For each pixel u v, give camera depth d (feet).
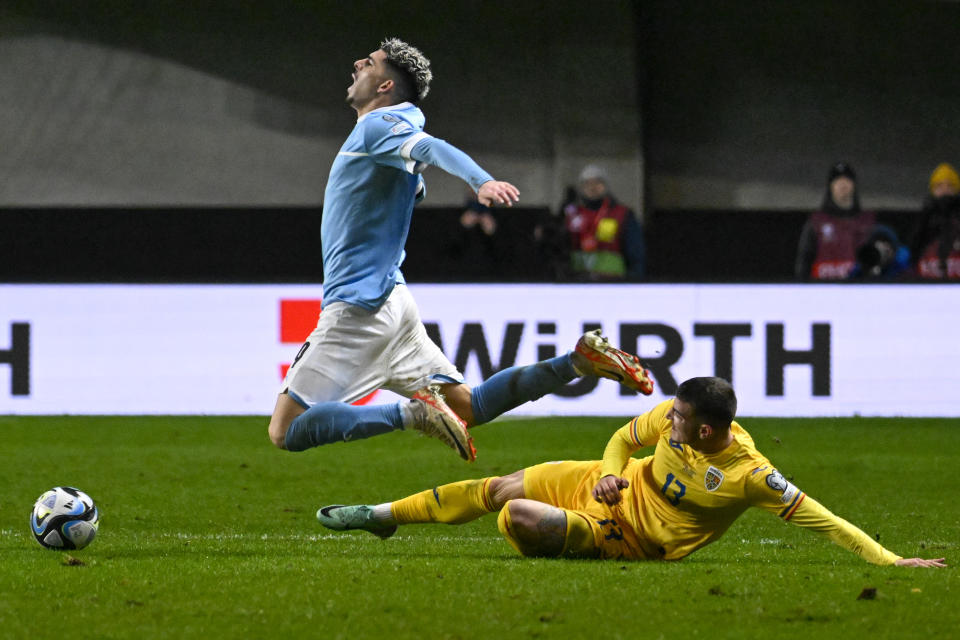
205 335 84.38
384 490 58.23
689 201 124.67
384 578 32.83
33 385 84.43
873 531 49.19
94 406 84.38
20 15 122.62
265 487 58.70
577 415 83.66
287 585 31.94
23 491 56.80
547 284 82.38
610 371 36.58
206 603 29.81
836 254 91.25
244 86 123.85
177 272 125.08
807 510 34.53
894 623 28.22
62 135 124.06
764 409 82.58
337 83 123.85
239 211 124.57
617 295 82.28
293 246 124.88
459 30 123.03
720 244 124.67
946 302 82.23
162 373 84.28
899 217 123.24
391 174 37.24
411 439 74.69
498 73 122.93
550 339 82.43
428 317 82.74
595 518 36.06
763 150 123.85
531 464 65.41
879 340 82.43
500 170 123.24
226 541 42.39
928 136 122.83
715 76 123.54
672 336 82.38
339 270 37.42
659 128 124.47
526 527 35.73
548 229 94.48
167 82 123.75
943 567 34.63
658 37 123.44
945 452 69.67
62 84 123.54
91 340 84.28
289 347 83.97
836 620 28.48
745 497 34.96
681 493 35.35
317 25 123.24
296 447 36.58
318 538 44.27
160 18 122.93
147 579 32.78
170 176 124.36
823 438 74.18
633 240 93.25
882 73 122.62
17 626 27.55
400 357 38.32
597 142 119.65
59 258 124.98
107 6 122.83
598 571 33.78
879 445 71.92
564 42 120.57
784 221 123.95
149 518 50.88
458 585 31.86
